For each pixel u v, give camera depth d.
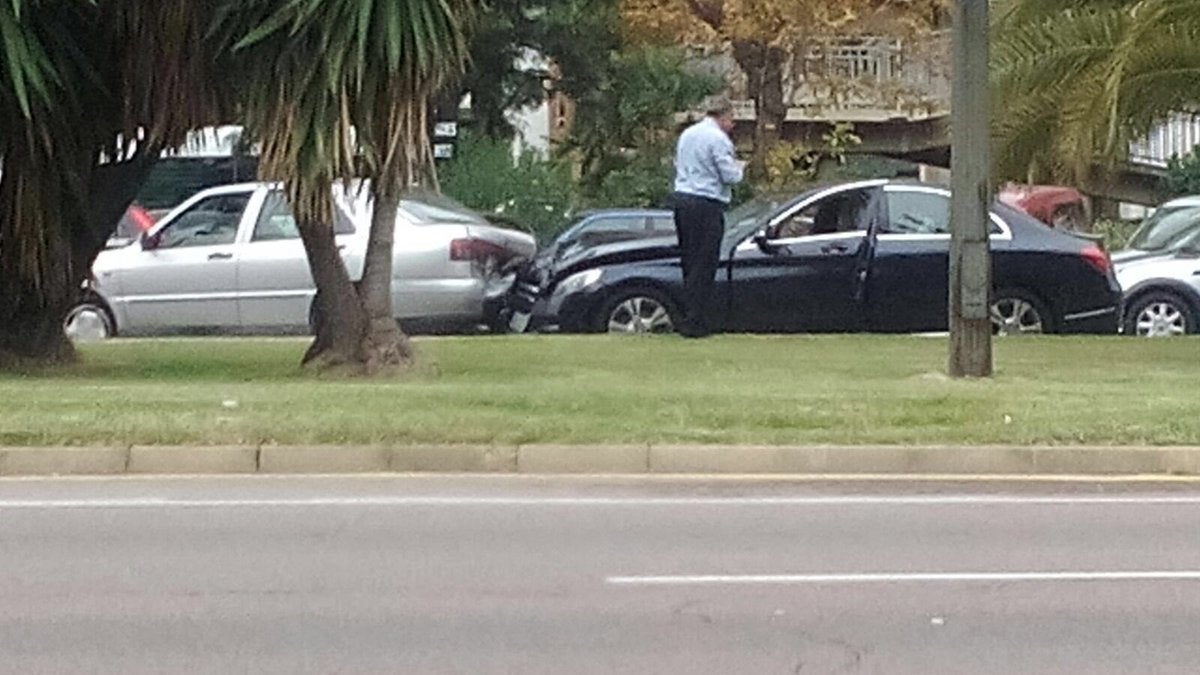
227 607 8.41
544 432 12.60
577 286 19.42
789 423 12.93
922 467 12.48
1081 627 8.08
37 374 15.88
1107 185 22.58
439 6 14.55
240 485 11.82
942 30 36.59
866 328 19.39
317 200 14.79
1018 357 17.12
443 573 9.16
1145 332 21.16
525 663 7.46
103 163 16.33
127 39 15.36
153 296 20.31
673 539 10.05
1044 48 17.48
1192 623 8.16
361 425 12.55
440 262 20.03
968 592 8.76
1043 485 12.04
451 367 16.17
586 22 34.03
